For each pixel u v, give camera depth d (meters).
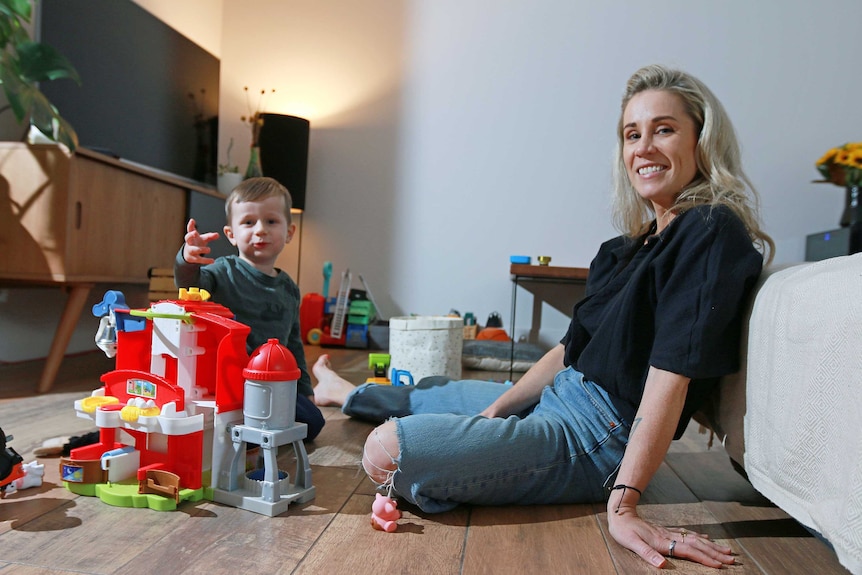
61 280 1.83
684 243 0.96
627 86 1.12
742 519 1.00
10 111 2.16
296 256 3.43
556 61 3.25
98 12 2.32
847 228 2.61
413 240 3.36
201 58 3.08
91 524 0.87
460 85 3.32
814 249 2.89
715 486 1.18
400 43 3.37
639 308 1.01
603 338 1.05
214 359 1.04
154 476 0.95
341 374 2.27
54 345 1.83
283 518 0.92
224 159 3.50
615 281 1.10
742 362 0.95
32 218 1.85
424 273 3.35
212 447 0.99
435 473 0.94
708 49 3.14
